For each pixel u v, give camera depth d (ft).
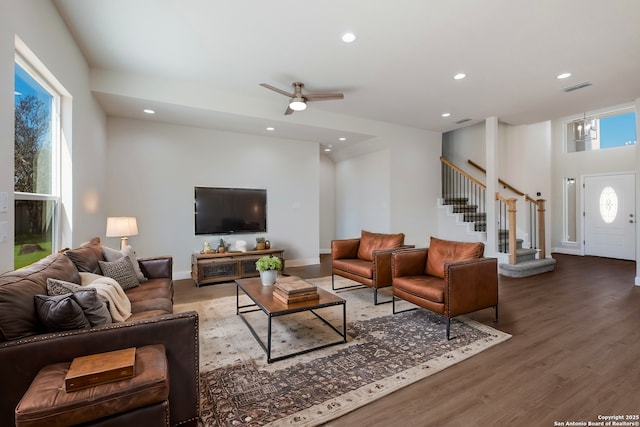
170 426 4.93
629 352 7.84
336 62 11.09
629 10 8.09
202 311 11.04
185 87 13.12
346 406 5.75
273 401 5.91
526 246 19.98
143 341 4.77
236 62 11.05
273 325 9.70
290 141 19.49
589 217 23.24
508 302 12.07
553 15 8.32
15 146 6.97
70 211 9.25
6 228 5.73
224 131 17.37
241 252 16.05
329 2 7.77
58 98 8.98
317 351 7.91
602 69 11.62
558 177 24.93
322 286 14.62
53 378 3.94
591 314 10.66
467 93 14.10
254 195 18.25
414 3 7.81
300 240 19.85
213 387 6.37
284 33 9.20
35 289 4.85
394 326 9.57
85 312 5.08
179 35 9.30
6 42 5.65
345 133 18.12
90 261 7.97
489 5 7.89
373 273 11.81
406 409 5.69
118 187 14.79
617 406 5.73
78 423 3.66
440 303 8.89
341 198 25.50
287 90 13.70
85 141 10.74
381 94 14.26
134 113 14.14
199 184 16.72
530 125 20.12
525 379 6.64
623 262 20.53
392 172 20.12
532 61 11.00
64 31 8.57
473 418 5.43
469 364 7.29
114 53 10.38
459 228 20.70
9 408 4.07
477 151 22.43
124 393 3.84
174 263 16.11
